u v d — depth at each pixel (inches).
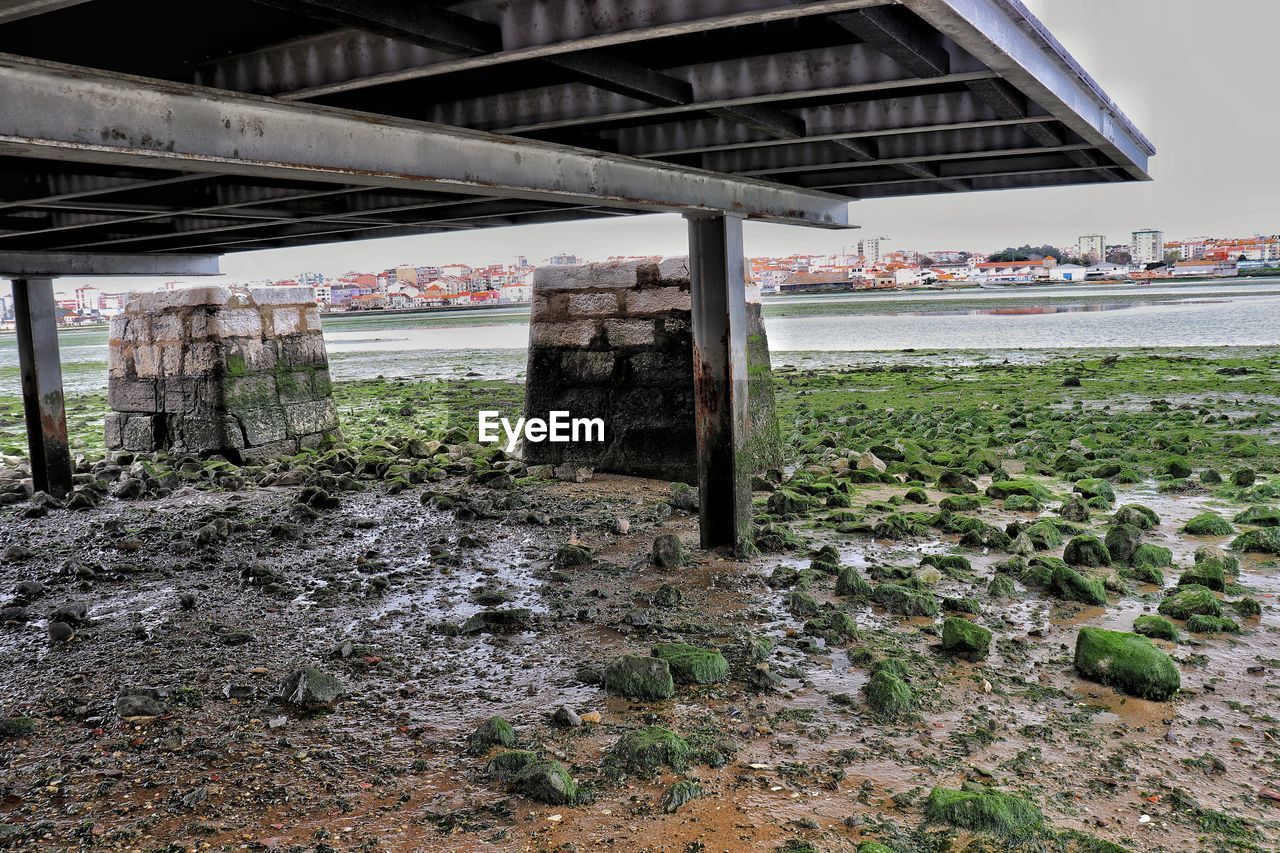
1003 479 358.9
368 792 136.9
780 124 202.5
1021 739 148.6
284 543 296.7
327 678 173.3
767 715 159.5
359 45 140.6
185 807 133.8
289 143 154.9
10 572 270.7
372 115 161.0
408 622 215.3
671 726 155.7
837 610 207.3
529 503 343.0
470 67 141.6
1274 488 317.7
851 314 2498.8
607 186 215.8
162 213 252.4
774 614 212.7
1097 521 292.0
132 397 489.7
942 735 150.5
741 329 263.0
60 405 385.7
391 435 568.4
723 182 253.1
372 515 335.0
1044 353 1013.8
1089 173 293.7
